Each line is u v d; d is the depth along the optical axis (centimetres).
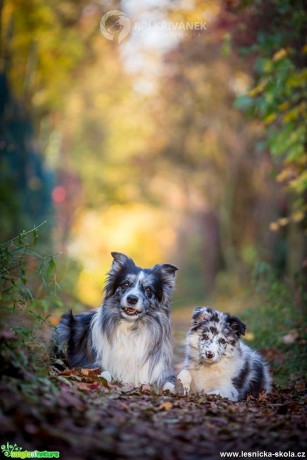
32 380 611
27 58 2106
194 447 562
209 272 3675
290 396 845
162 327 862
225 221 2873
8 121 2000
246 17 1426
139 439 557
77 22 2167
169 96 2753
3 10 1794
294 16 1206
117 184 3456
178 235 5406
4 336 646
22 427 508
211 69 2389
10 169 1961
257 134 2311
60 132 2902
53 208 2306
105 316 853
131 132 3170
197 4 1881
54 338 809
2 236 1659
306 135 1268
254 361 912
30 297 716
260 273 1359
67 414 565
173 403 707
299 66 1334
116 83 2800
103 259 3884
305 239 1883
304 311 1237
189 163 3325
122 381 835
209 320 877
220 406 730
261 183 2548
